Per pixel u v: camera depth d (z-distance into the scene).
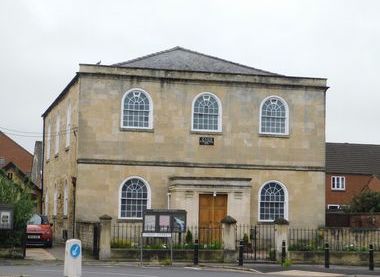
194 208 34.56
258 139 37.12
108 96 35.53
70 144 38.28
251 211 36.53
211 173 36.47
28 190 29.98
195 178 34.72
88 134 35.16
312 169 37.56
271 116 37.50
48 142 48.78
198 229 33.97
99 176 35.09
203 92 36.75
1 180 29.25
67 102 40.12
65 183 39.72
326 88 37.97
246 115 37.12
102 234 29.05
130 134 35.66
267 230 36.44
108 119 35.47
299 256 30.11
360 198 54.72
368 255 30.34
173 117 36.28
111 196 35.12
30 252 32.12
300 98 37.78
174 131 36.22
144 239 32.53
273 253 30.73
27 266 25.27
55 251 33.00
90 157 35.06
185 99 36.50
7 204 27.64
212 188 34.88
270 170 37.09
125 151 35.53
